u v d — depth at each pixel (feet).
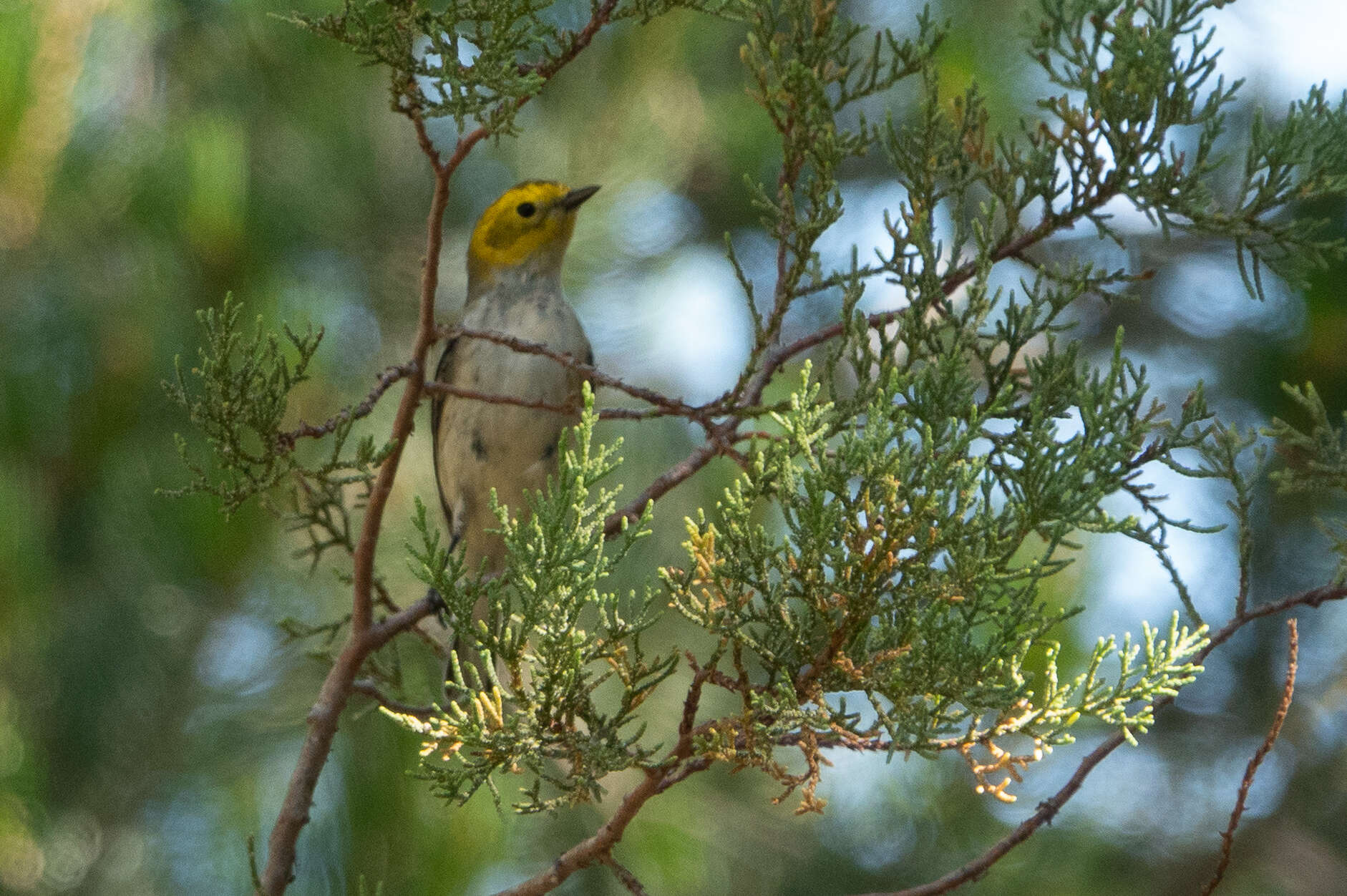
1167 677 17.40
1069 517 17.80
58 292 34.45
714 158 47.39
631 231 45.52
